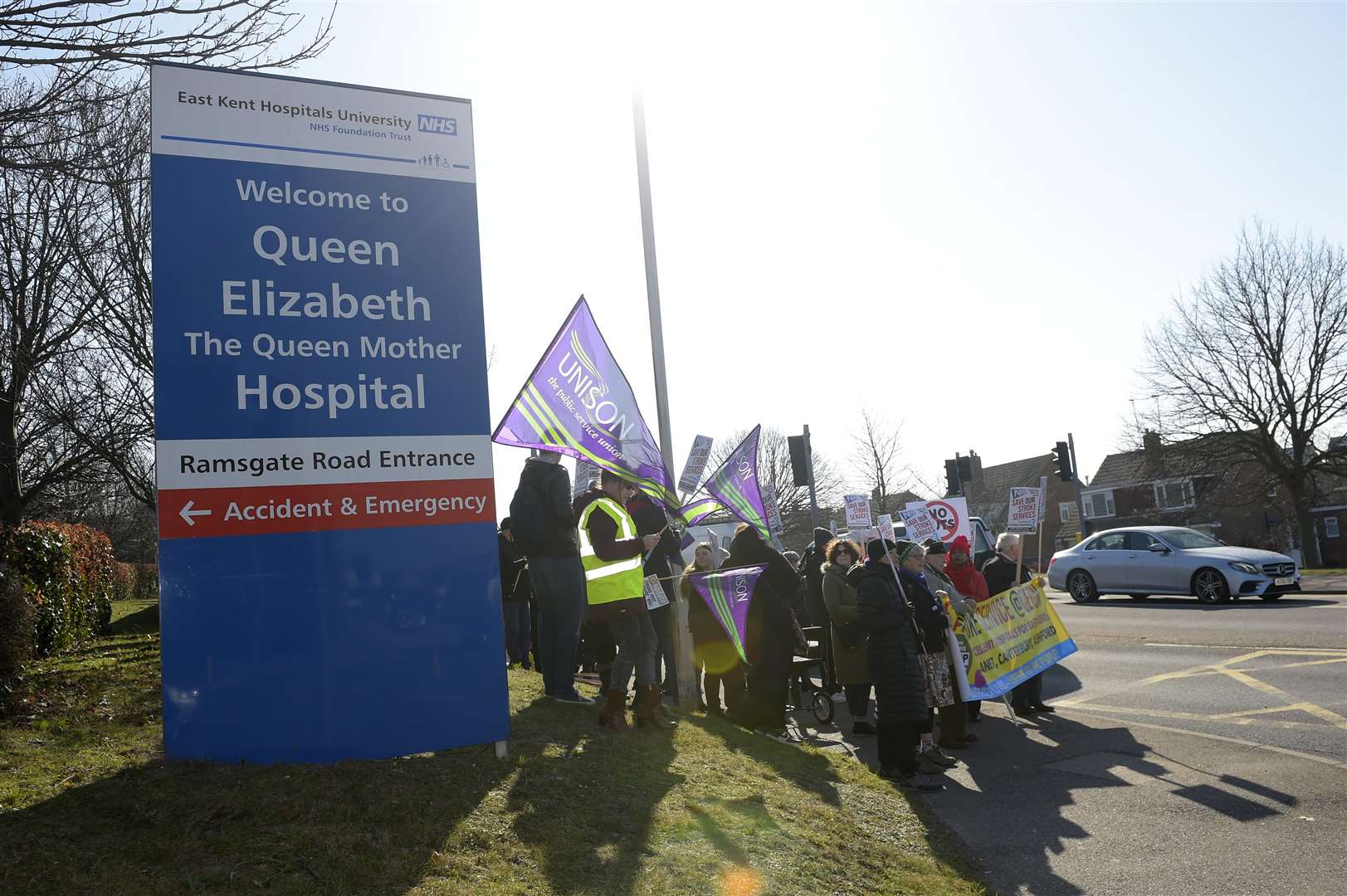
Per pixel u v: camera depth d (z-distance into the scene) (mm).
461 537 5793
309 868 4012
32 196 12430
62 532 13727
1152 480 51531
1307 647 12852
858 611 7324
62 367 16234
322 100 5801
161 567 5191
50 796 4539
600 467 7582
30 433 17266
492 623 5805
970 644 9352
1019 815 6621
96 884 3660
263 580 5367
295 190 5676
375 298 5758
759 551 8766
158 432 5242
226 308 5445
